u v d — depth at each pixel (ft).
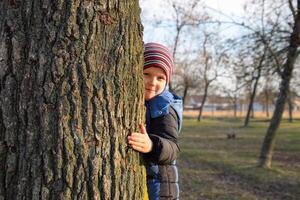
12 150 8.48
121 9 8.82
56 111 8.36
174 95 11.55
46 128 8.36
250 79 54.19
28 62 8.43
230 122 200.85
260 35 51.98
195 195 39.86
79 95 8.44
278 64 51.98
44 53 8.38
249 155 70.03
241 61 54.19
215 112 346.95
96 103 8.55
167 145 10.07
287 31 51.75
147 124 10.77
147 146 9.46
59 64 8.35
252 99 160.76
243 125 170.40
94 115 8.54
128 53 8.96
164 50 11.25
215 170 55.01
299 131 131.13
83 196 8.47
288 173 52.06
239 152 74.79
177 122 11.07
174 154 10.36
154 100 10.93
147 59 11.05
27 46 8.46
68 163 8.38
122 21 8.86
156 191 10.54
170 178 10.71
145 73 11.04
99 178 8.60
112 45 8.72
